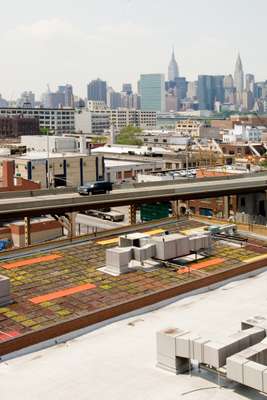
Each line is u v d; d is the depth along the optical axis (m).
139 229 71.94
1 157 161.38
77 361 36.41
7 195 94.81
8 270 55.22
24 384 33.47
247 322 36.31
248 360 30.28
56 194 101.31
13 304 46.16
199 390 31.62
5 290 45.91
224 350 31.84
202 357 32.44
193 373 33.59
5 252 59.28
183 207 120.69
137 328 42.00
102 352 37.72
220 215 119.31
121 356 36.94
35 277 53.06
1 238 102.44
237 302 47.66
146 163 184.62
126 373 34.38
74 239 65.19
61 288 50.03
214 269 55.75
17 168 156.50
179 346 33.38
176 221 76.81
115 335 40.72
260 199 122.56
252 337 33.28
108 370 34.91
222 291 51.00
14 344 37.69
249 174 132.50
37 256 59.91
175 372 33.75
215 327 41.69
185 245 57.94
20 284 51.09
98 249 62.41
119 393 31.97
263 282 53.69
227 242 66.62
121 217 128.25
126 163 183.75
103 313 42.94
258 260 57.94
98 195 93.75
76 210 87.19
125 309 44.53
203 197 102.00
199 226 74.00
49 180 157.62
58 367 35.62
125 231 70.62
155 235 61.91
